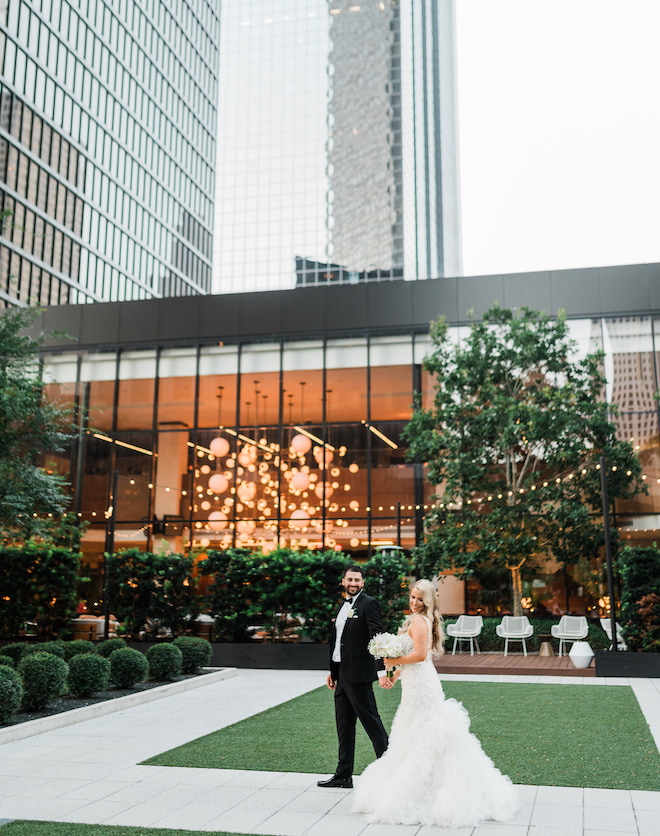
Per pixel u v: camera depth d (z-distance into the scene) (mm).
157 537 22781
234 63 114500
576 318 21312
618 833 5406
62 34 58906
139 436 23484
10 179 52625
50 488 17547
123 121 67750
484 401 19453
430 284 22375
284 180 108625
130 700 11711
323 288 23078
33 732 9484
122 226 66688
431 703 6152
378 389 22328
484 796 5883
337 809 6121
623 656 15547
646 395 20641
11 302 52062
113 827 5629
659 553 16734
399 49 110000
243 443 22797
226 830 5570
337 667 7031
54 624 18781
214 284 106500
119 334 24109
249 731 9484
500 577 20703
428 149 117438
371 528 21625
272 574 17672
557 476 19094
